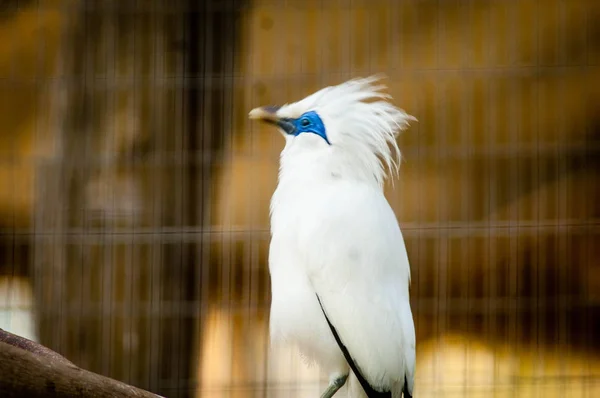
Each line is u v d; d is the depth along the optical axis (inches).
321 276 248.7
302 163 264.5
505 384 509.4
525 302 514.6
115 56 527.8
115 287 502.9
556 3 536.1
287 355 501.0
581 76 533.3
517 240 507.5
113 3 529.0
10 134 540.7
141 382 499.5
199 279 503.8
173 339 501.0
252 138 523.5
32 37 540.4
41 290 503.5
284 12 534.0
